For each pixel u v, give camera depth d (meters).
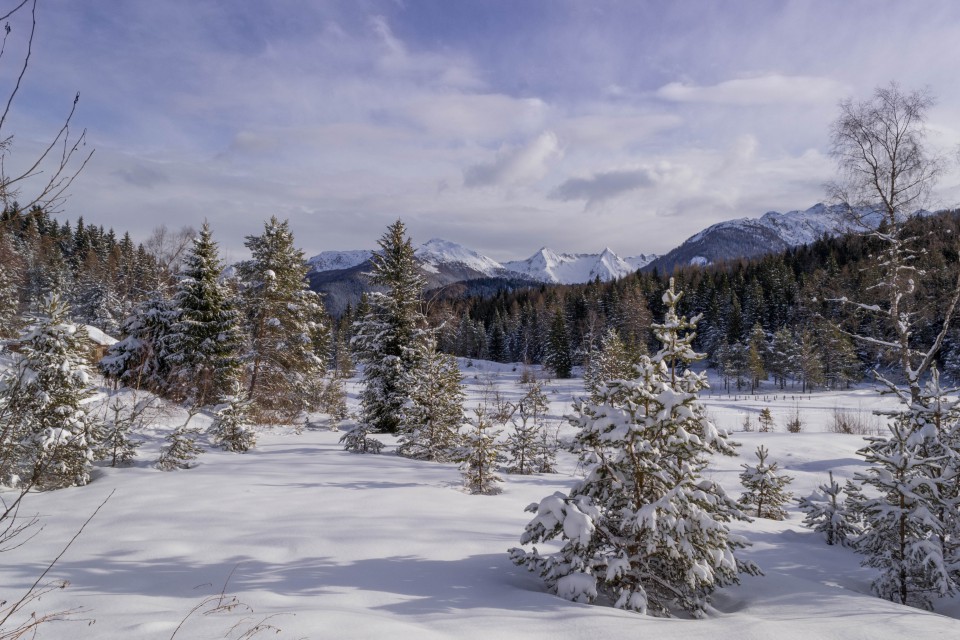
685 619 5.01
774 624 4.27
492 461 12.36
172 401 22.38
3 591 4.58
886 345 16.64
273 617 3.80
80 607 4.14
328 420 29.50
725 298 90.00
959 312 15.90
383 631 3.61
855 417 34.97
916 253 16.05
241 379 26.20
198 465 13.43
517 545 6.70
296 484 10.66
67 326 11.41
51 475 10.18
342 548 6.24
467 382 67.31
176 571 5.37
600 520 5.48
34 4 2.40
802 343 64.56
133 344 23.95
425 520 7.71
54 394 10.70
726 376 70.94
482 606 4.52
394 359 22.50
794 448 22.39
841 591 5.55
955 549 6.57
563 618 4.20
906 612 4.72
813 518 9.80
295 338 26.11
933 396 7.36
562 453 20.81
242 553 6.03
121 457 13.58
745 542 5.38
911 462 6.61
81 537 6.67
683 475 5.25
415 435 16.83
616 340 43.81
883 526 6.65
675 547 4.95
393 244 23.41
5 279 35.03
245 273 26.08
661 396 5.34
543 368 77.19
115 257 68.19
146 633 3.51
